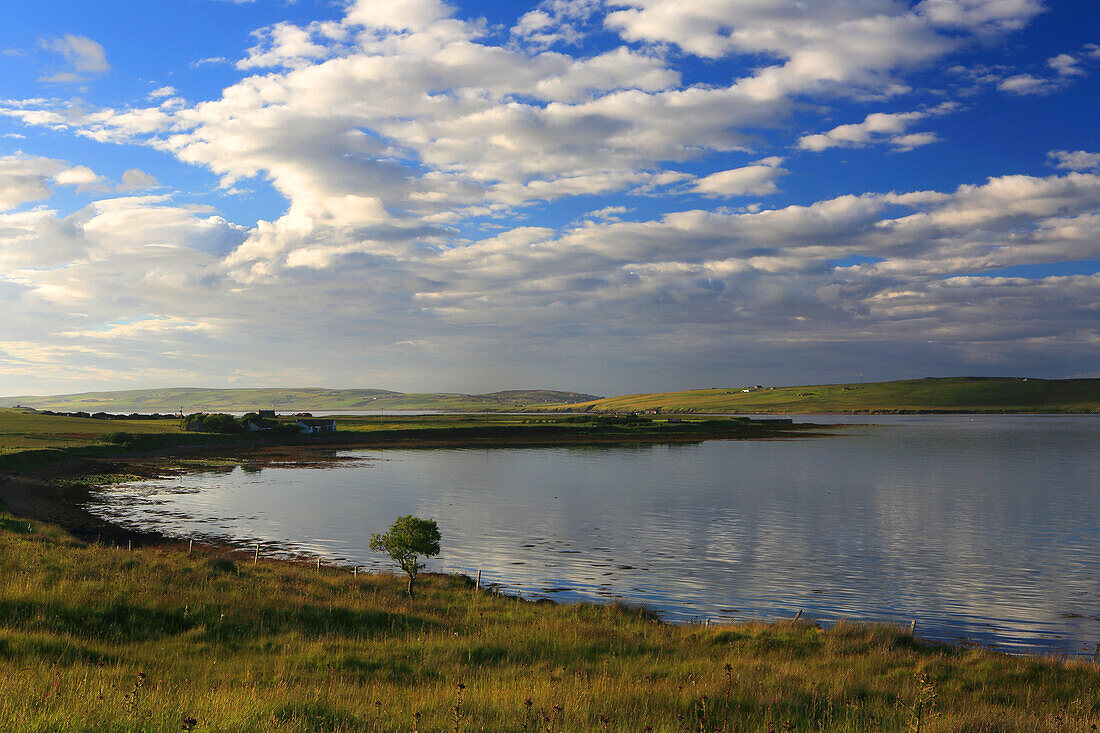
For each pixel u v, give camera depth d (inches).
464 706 516.1
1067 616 1412.4
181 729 404.2
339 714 481.4
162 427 6978.4
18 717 411.2
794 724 526.9
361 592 1233.4
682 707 546.6
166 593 943.7
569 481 3914.9
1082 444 6653.5
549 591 1567.4
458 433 7859.3
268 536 2201.0
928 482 3818.9
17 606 800.9
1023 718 561.3
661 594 1555.1
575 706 515.8
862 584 1663.4
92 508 2701.8
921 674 762.8
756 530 2407.7
